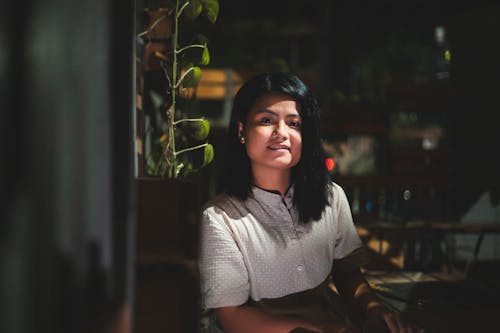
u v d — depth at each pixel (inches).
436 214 199.8
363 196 196.9
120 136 43.3
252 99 68.7
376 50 416.2
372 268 151.3
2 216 35.5
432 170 198.7
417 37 391.9
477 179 183.6
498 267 153.1
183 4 100.8
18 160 36.0
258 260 66.9
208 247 65.4
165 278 48.6
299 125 69.4
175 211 49.3
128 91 44.1
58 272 37.5
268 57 306.0
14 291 35.8
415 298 113.0
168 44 107.7
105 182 41.2
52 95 37.3
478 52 182.4
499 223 169.2
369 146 261.7
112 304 41.6
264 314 63.8
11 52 36.3
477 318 97.4
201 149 127.1
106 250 41.1
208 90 218.2
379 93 215.9
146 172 110.2
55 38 37.7
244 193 69.2
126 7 44.4
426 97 202.4
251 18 369.4
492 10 174.6
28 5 36.9
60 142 37.6
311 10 437.7
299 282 68.2
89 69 40.2
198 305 52.1
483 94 180.5
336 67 420.5
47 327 36.8
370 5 370.0
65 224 37.9
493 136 176.1
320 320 67.9
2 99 35.8
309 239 69.4
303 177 70.3
